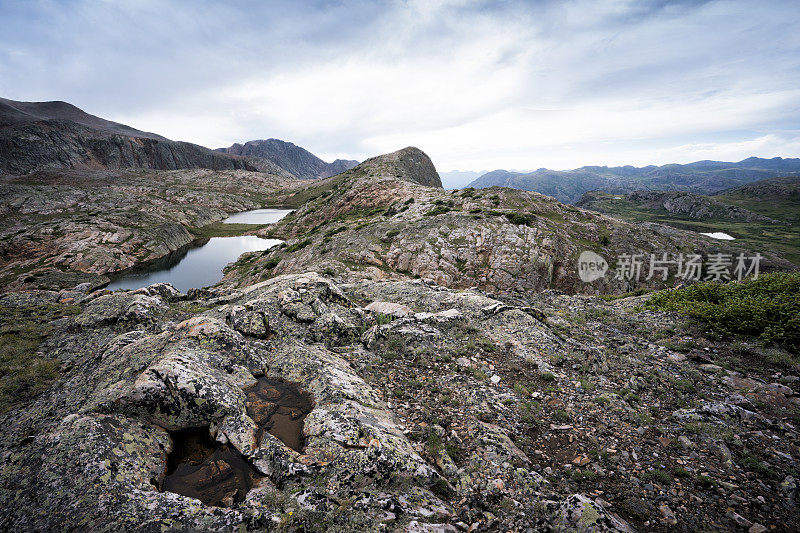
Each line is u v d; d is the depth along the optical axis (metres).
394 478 6.64
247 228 151.25
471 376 11.38
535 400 9.98
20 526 5.42
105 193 161.25
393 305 17.36
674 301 19.12
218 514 5.71
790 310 13.18
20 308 19.97
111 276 81.62
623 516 6.10
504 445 7.80
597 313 19.72
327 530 5.46
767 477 6.84
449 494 6.67
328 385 9.56
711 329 14.82
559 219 74.06
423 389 10.62
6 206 126.31
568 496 6.47
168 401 8.20
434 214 76.25
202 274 82.19
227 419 8.13
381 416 8.74
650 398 10.17
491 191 86.50
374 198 121.94
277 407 9.05
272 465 6.93
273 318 14.54
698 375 11.32
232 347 11.20
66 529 5.32
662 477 6.91
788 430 8.25
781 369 11.24
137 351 11.30
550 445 8.16
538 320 16.23
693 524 5.89
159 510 5.68
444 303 18.55
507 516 6.10
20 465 6.62
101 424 7.39
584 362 12.20
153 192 199.25
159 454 7.39
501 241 58.75
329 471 6.64
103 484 6.06
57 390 10.70
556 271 58.31
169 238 112.25
